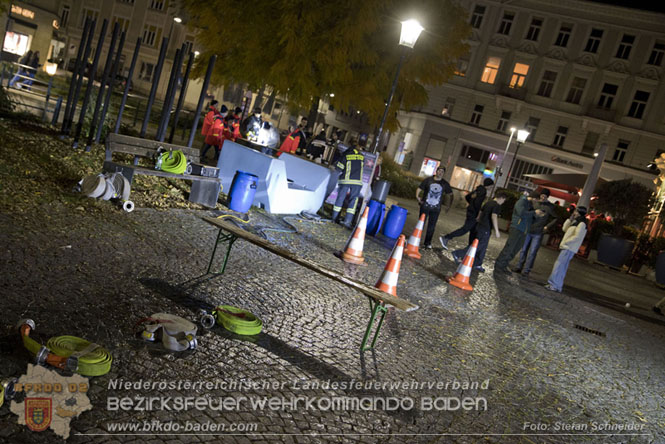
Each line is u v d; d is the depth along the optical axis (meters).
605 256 20.72
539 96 43.44
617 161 41.81
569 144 42.72
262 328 5.01
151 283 5.26
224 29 16.67
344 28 15.41
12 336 3.57
